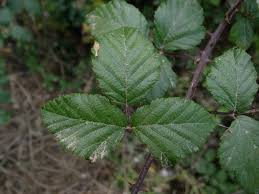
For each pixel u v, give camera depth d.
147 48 0.21
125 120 0.20
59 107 0.20
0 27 0.56
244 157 0.21
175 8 0.26
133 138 0.55
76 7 0.58
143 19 0.27
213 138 0.51
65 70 0.62
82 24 0.58
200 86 0.45
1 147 0.59
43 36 0.62
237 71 0.22
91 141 0.20
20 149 0.59
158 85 0.25
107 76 0.21
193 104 0.20
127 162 0.55
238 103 0.22
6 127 0.61
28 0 0.54
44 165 0.58
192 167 0.51
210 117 0.20
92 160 0.20
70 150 0.19
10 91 0.62
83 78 0.59
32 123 0.61
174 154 0.20
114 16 0.27
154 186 0.52
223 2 0.44
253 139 0.21
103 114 0.20
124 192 0.53
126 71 0.21
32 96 0.62
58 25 0.61
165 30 0.26
